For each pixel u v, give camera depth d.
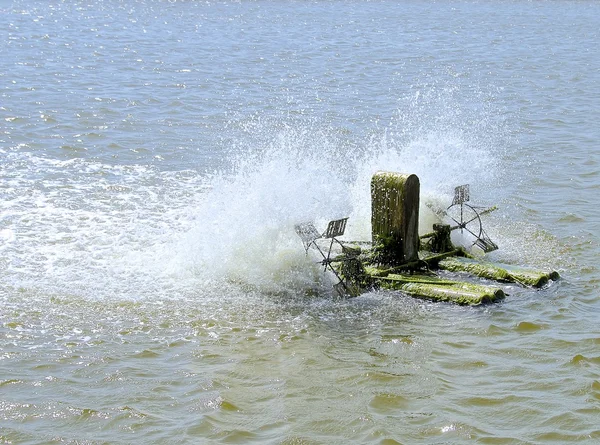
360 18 77.50
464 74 40.06
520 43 56.09
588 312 12.78
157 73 37.97
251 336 11.81
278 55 46.28
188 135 25.16
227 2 98.69
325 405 10.09
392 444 9.30
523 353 11.45
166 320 12.21
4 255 14.23
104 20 69.62
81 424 9.62
